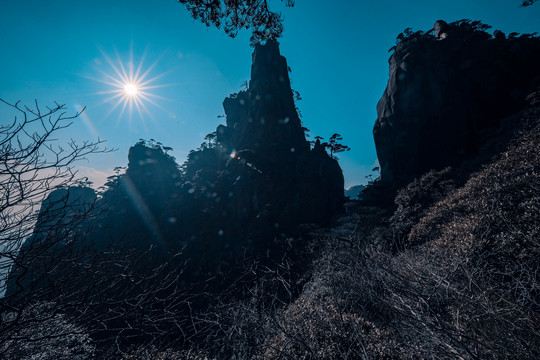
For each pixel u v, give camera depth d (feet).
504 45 203.82
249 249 176.76
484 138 165.07
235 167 261.85
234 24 20.26
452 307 9.30
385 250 17.53
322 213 217.36
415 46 219.20
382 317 12.64
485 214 23.58
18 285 6.18
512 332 7.70
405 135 203.10
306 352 11.30
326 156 261.24
